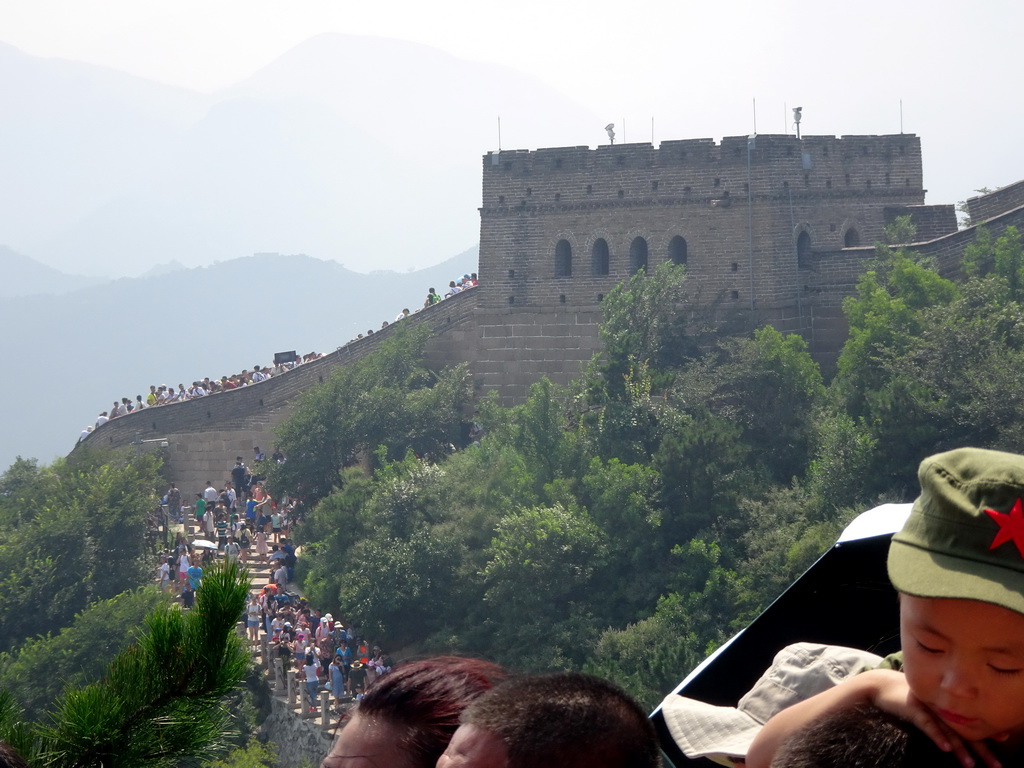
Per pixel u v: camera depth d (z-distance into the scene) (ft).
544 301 221.87
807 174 212.84
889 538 14.10
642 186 217.77
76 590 187.42
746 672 14.47
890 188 214.48
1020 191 207.00
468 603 167.53
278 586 178.70
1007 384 153.38
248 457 231.91
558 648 154.71
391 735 10.64
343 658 147.54
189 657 17.85
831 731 9.23
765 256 211.41
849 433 161.48
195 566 175.63
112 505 196.44
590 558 162.20
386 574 166.81
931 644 9.22
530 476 176.65
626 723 9.08
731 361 196.44
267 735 151.12
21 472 248.32
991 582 8.98
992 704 9.04
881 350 171.12
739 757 11.34
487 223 225.35
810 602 14.64
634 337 190.39
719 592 152.35
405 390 215.51
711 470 166.81
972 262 189.67
